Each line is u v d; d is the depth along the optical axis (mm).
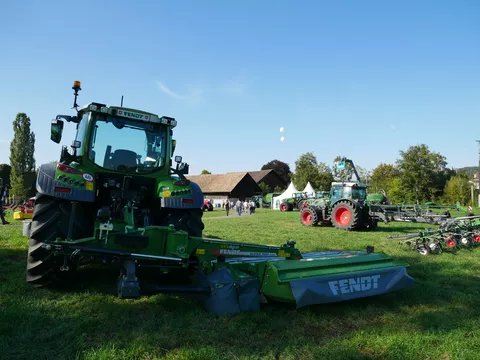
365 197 16938
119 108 4938
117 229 4090
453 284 5238
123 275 3459
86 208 4641
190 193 4984
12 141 55031
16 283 4383
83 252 3461
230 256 4160
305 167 53969
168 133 5355
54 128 5336
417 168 41312
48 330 3061
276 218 20938
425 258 7383
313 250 8367
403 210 17531
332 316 3619
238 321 3346
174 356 2691
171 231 3770
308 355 2809
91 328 3127
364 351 2916
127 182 4957
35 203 4258
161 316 3471
